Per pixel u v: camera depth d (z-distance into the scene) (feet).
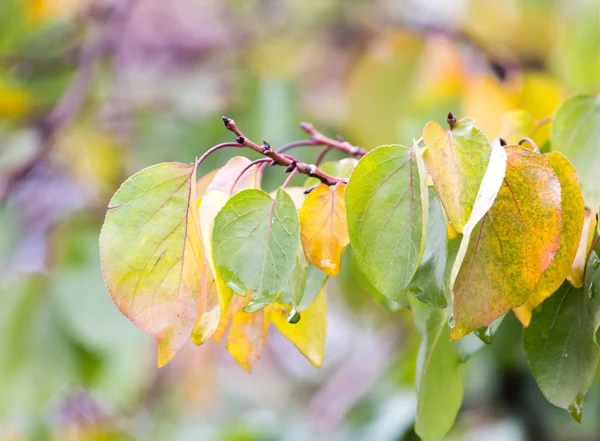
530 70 4.59
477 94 3.43
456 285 2.27
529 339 2.40
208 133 4.73
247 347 2.38
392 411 3.74
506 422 4.00
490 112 3.36
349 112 4.41
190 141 4.82
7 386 4.11
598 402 3.84
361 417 4.23
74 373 4.21
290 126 4.57
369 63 4.39
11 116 5.00
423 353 2.43
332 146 2.56
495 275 2.27
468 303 2.27
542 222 2.27
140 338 4.15
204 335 2.28
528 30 4.54
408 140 4.27
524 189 2.27
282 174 4.02
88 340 4.09
